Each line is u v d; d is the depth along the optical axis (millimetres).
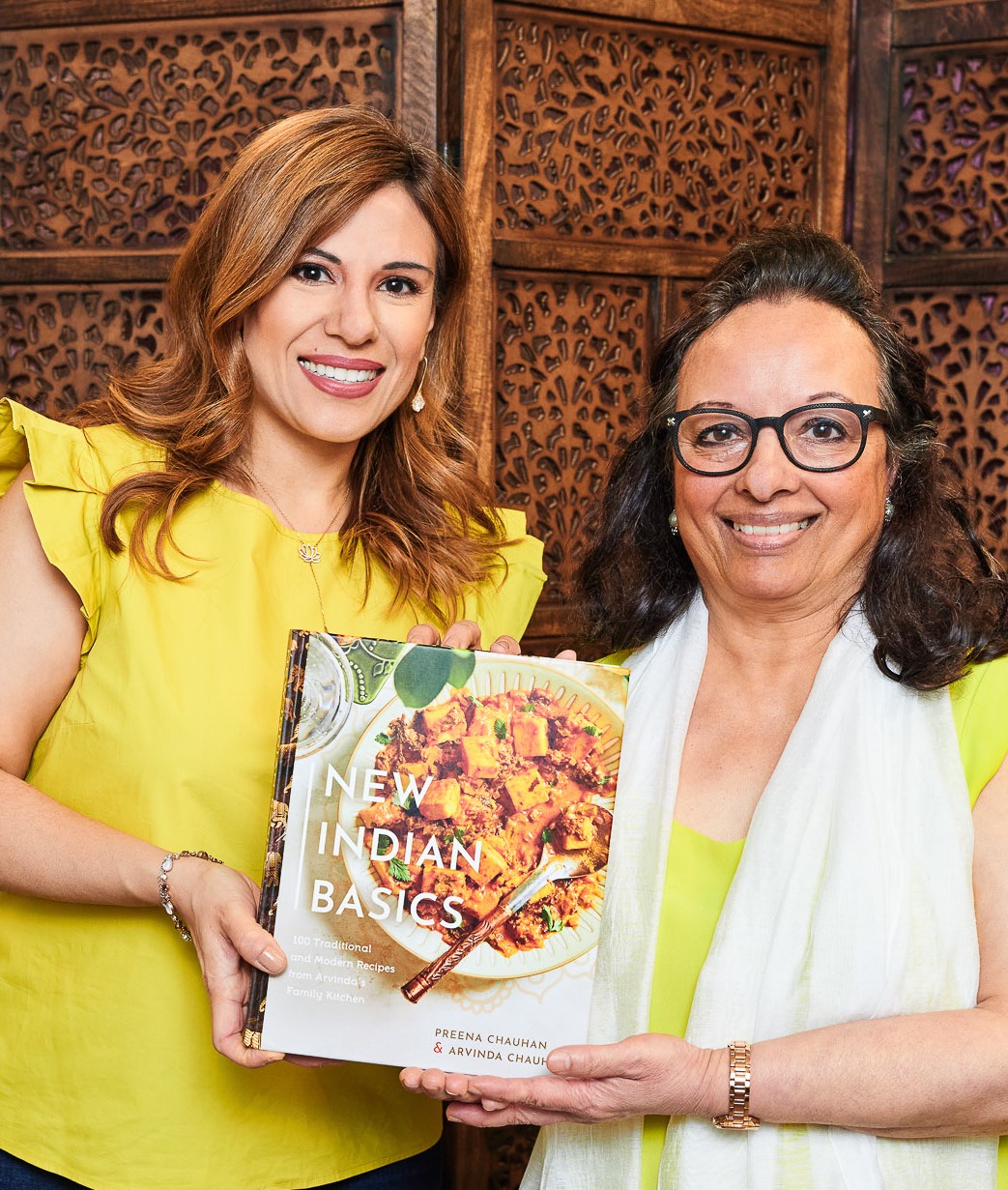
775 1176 1247
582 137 2324
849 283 1381
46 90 2336
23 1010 1485
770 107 2461
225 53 2266
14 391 2389
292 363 1510
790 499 1315
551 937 1248
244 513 1539
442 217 1583
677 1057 1214
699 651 1474
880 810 1304
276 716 1476
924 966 1249
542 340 2342
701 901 1376
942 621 1350
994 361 2461
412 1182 1594
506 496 2324
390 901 1243
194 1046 1441
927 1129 1233
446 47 2176
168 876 1333
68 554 1445
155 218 2311
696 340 1410
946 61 2457
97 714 1453
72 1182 1461
